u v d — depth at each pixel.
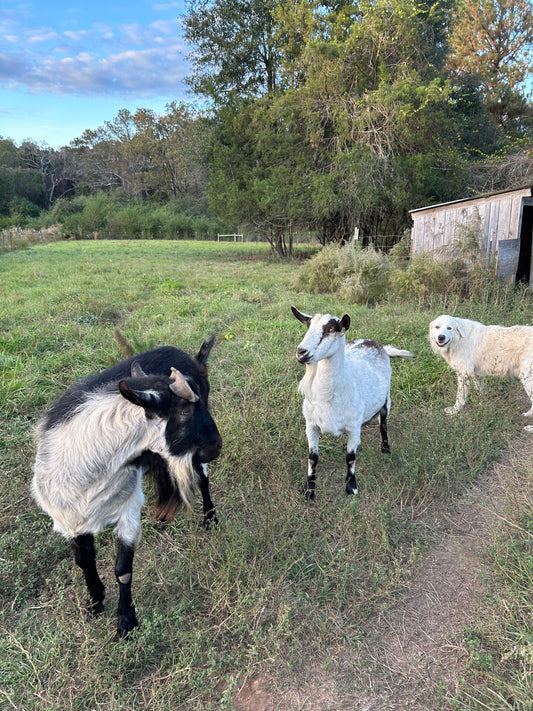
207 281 14.68
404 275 11.09
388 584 3.21
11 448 4.76
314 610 3.05
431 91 16.19
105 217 48.78
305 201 18.94
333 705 2.55
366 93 17.58
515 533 3.53
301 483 4.45
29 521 3.86
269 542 3.53
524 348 5.78
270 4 22.27
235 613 2.93
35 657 2.72
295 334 8.25
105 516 2.84
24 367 6.49
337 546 3.61
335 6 20.95
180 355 3.37
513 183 17.98
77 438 2.71
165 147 64.12
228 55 23.62
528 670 2.54
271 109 19.41
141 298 12.10
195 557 3.39
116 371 3.22
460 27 27.00
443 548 3.68
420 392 6.24
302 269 13.05
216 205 21.78
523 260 12.39
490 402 5.67
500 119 25.98
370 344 5.00
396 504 4.17
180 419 2.67
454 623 3.01
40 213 59.97
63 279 14.97
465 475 4.54
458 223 11.47
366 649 2.87
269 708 2.56
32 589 3.32
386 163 16.81
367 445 5.11
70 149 76.62
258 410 5.30
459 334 6.04
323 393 3.97
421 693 2.58
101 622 3.00
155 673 2.73
